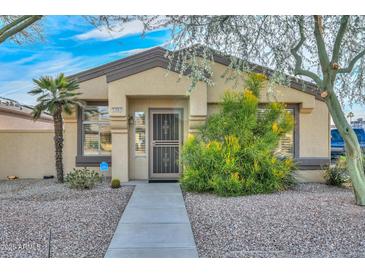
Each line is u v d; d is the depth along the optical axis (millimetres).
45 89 11641
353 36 8523
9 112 16781
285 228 6164
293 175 11180
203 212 7523
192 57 8109
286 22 7887
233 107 10586
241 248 5227
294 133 13109
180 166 12578
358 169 7996
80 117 12938
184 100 12664
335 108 8055
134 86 11594
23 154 13492
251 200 8719
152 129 12711
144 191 10250
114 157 11906
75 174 11227
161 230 6230
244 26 7812
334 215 6977
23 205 8156
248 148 9969
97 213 7391
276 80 8211
